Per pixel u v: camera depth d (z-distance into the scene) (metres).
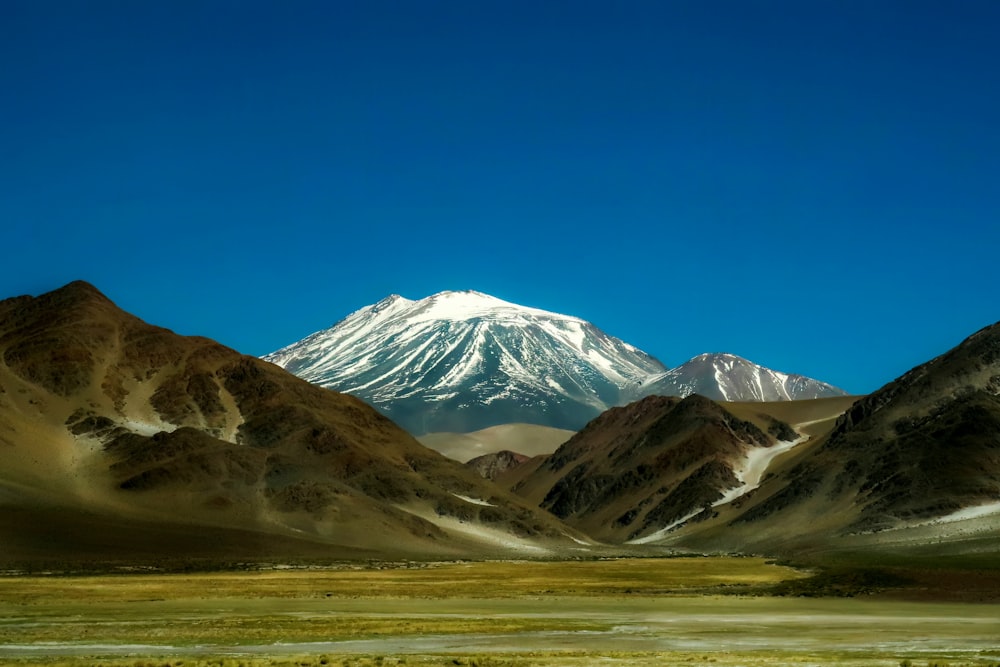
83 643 74.94
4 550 179.00
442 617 94.50
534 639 77.69
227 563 182.25
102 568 168.12
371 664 62.12
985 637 79.31
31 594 116.12
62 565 171.12
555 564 197.88
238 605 106.38
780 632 82.94
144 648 72.38
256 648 72.44
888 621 92.44
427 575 158.50
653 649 71.56
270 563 186.88
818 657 66.00
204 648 72.38
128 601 109.94
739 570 175.00
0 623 88.12
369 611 100.88
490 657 66.06
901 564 168.88
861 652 69.50
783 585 138.62
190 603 108.25
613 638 78.38
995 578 131.88
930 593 122.56
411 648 72.25
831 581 137.12
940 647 72.69
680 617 95.94
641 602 114.19
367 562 197.50
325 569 175.62
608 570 174.62
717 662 63.16
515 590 132.62
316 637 78.50
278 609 102.38
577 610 103.69
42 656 67.69
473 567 184.75
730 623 90.44
